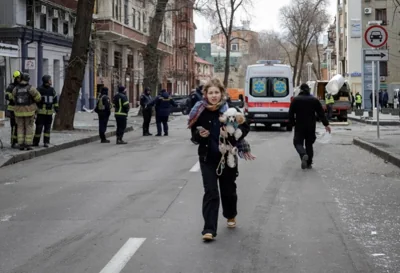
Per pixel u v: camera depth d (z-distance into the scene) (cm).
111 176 1178
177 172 1217
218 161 677
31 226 751
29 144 1573
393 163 1340
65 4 3978
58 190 1020
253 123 2722
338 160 1430
